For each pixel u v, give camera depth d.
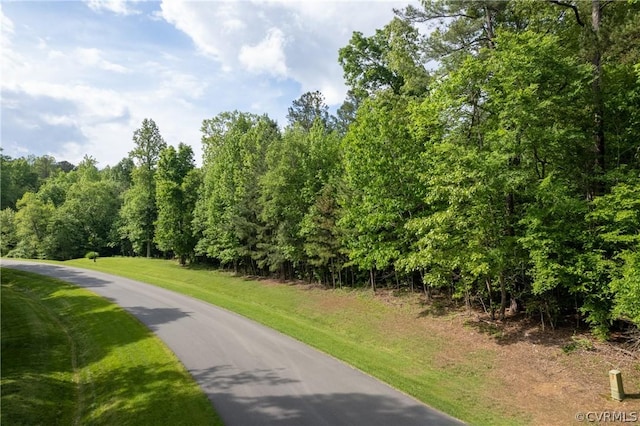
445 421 9.29
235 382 11.56
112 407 10.30
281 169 27.80
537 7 16.91
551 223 14.05
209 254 37.88
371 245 21.28
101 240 62.25
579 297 15.49
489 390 12.13
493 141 15.03
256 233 32.62
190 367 12.82
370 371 12.55
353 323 19.86
